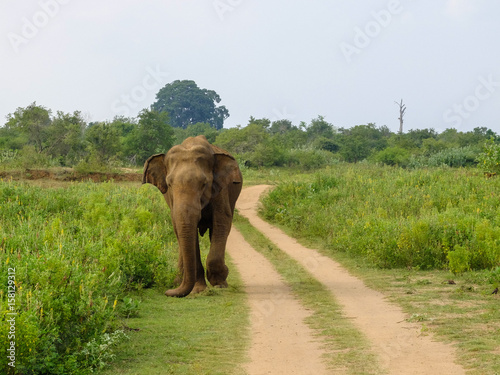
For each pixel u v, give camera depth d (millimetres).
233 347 7219
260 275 13469
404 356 6547
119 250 11258
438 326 7867
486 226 13492
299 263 15016
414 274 12672
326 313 9195
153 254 11617
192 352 6941
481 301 9461
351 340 7391
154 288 11297
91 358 6332
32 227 12727
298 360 6629
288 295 10914
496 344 6715
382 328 7988
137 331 7840
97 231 13625
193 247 10180
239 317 8891
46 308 6496
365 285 11758
